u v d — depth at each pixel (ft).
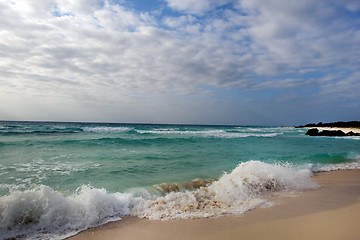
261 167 23.47
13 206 11.50
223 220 12.98
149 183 21.12
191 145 53.83
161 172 25.73
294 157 38.45
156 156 36.17
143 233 11.41
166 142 58.44
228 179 20.39
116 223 12.64
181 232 11.47
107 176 23.34
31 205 12.02
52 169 25.53
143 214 13.88
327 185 21.71
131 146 48.47
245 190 18.56
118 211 14.19
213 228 11.91
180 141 62.03
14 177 21.88
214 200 16.56
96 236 11.12
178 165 29.78
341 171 28.58
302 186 20.99
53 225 11.93
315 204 15.96
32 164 27.76
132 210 14.42
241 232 11.37
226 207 15.19
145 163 30.40
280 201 16.65
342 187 21.04
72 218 12.48
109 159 32.45
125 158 33.60
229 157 37.27
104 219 13.11
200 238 10.78
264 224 12.36
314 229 11.60
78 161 30.42
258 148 51.55
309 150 49.85
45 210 12.19
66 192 18.10
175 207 14.98
